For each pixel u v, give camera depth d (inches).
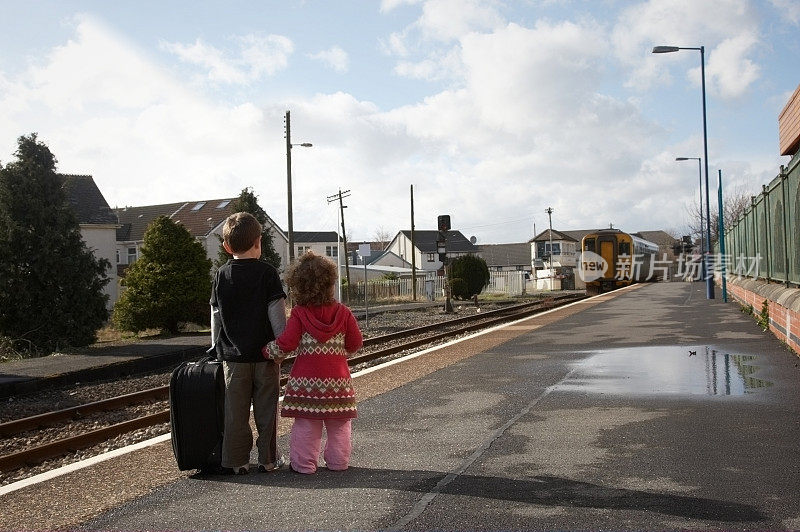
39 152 806.5
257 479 189.8
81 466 213.0
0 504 177.8
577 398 293.7
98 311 816.9
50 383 481.1
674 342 483.5
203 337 773.9
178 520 158.9
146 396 426.6
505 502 162.6
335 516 156.5
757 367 357.1
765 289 561.6
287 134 1306.6
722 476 179.2
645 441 217.6
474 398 303.4
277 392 197.6
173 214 2456.9
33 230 780.0
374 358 553.9
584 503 160.6
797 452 200.4
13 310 771.4
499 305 1272.1
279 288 192.4
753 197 716.7
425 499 166.4
